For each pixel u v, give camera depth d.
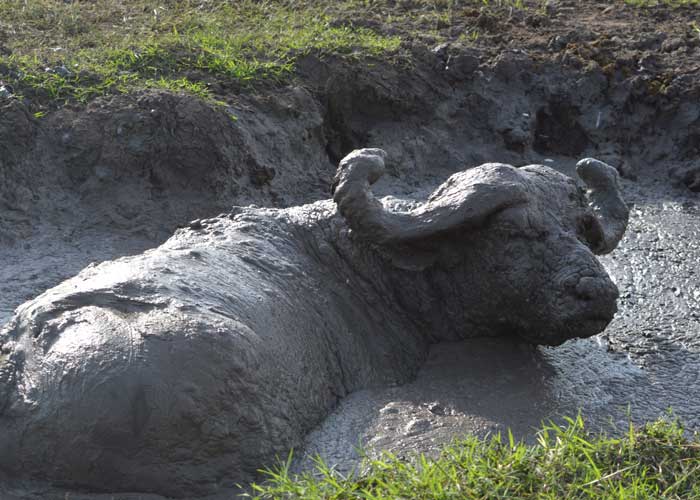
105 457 4.43
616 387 5.72
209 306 4.83
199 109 8.30
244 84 8.95
